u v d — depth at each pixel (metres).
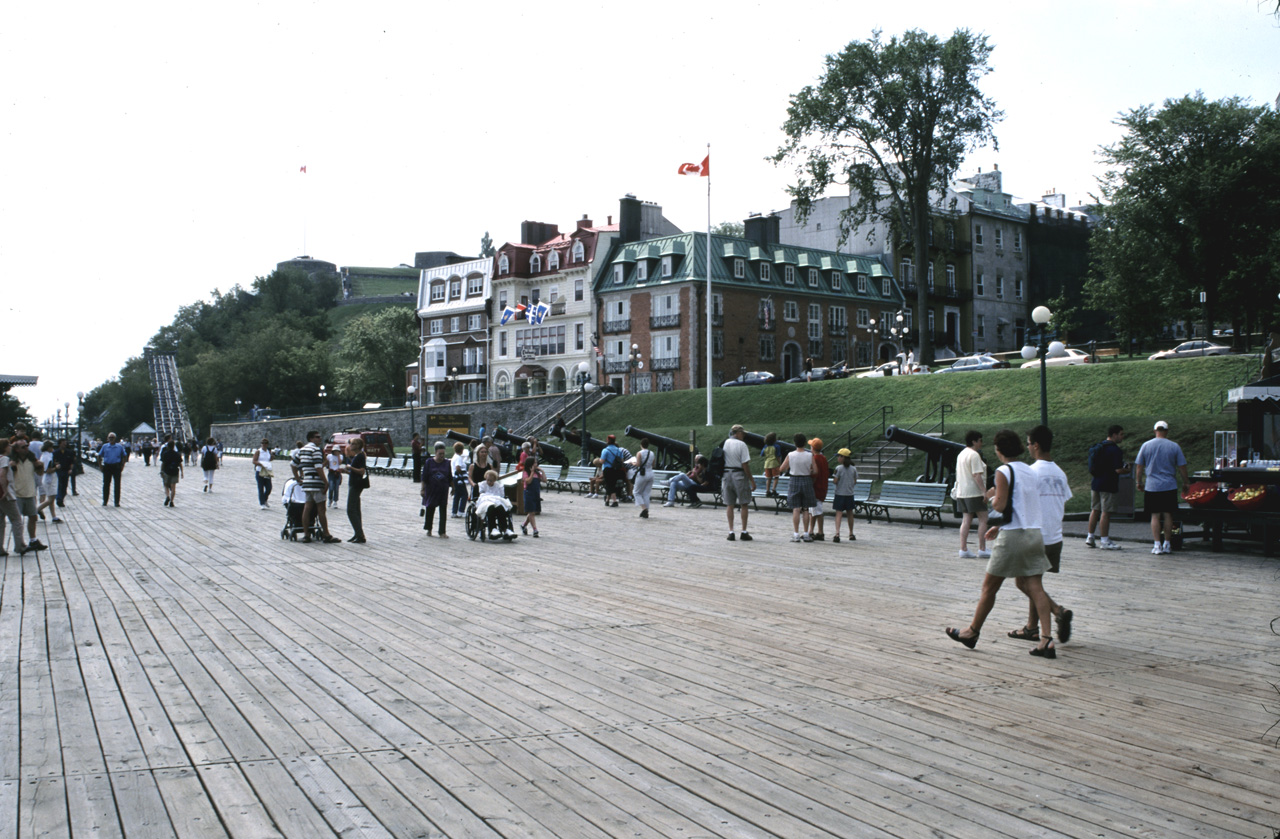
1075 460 26.06
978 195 74.44
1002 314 75.75
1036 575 8.13
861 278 72.00
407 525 21.20
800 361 67.88
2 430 48.47
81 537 18.38
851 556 15.24
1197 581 12.48
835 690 7.03
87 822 4.59
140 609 10.42
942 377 39.72
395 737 5.92
